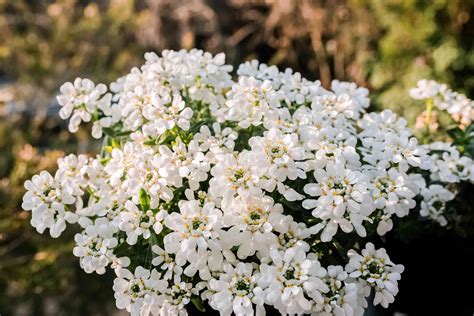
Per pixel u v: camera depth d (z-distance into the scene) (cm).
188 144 46
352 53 148
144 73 51
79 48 141
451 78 132
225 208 42
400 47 136
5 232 92
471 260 53
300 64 157
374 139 48
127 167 46
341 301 41
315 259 42
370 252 43
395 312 57
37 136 124
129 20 150
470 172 49
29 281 92
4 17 142
